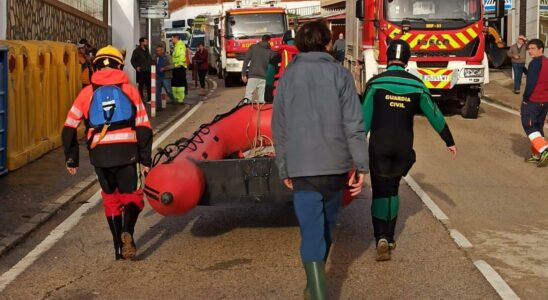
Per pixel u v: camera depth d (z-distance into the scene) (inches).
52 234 314.8
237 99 970.1
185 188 269.4
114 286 245.1
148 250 288.8
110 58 270.4
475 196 382.0
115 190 273.9
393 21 658.2
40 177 431.8
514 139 587.2
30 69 481.7
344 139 203.5
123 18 1102.4
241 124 345.7
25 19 647.8
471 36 661.9
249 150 338.0
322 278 198.1
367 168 203.5
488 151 530.0
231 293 235.9
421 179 426.3
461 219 333.1
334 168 200.8
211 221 334.0
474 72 664.4
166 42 1553.9
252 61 589.6
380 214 266.8
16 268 266.5
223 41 1214.9
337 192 204.4
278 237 305.0
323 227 201.3
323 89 203.0
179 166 274.1
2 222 325.4
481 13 664.4
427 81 663.1
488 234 307.6
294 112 202.7
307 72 204.8
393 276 251.6
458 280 246.5
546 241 296.5
